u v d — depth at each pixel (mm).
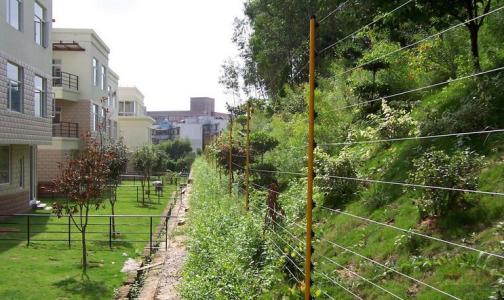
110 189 14477
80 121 25297
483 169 4707
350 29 13852
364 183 6699
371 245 4949
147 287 7207
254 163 11047
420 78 9109
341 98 10836
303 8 20234
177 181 29234
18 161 15797
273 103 17500
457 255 3904
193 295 5387
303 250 5199
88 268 8555
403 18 7301
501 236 3787
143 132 43031
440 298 3551
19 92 14562
